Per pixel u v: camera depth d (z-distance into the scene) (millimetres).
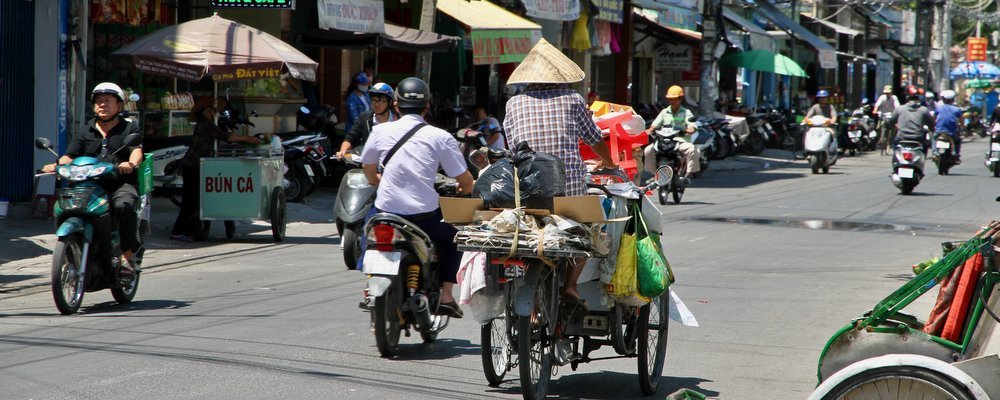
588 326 13852
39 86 31141
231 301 20406
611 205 13703
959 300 10531
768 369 15719
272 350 16047
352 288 22016
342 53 47375
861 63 116750
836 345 10859
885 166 66250
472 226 13086
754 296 21547
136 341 16516
